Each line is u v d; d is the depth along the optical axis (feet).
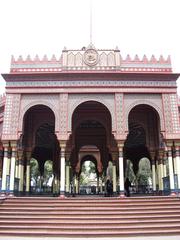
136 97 46.24
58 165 61.82
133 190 73.20
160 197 38.37
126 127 44.73
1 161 54.44
